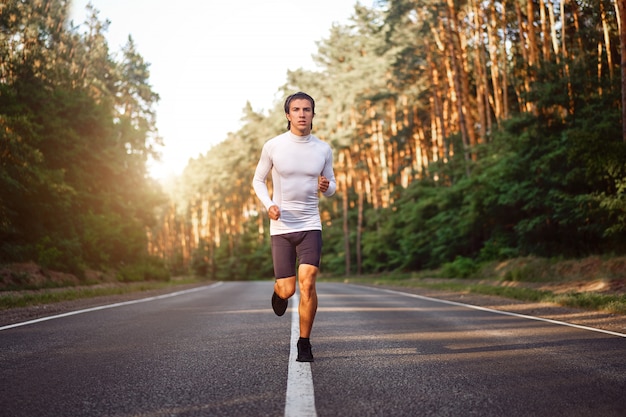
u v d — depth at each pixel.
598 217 14.97
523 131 19.56
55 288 17.42
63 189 20.12
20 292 14.91
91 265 24.08
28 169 17.59
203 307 10.25
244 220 83.44
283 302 4.69
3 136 16.69
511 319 7.74
